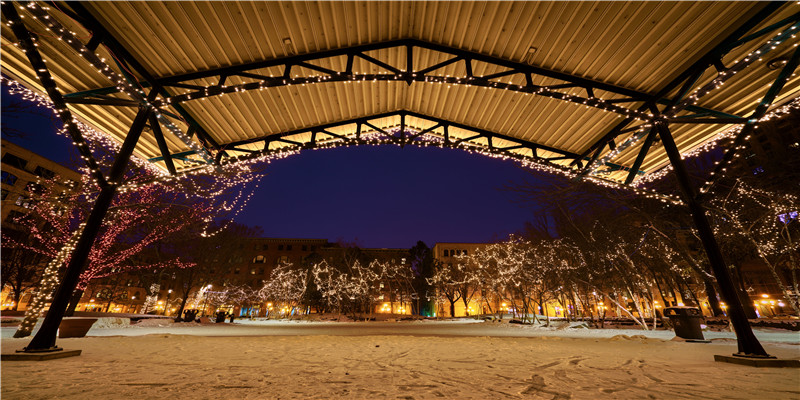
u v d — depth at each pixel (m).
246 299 48.94
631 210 12.16
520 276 22.56
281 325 23.47
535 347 7.39
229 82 7.33
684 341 8.77
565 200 11.70
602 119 8.40
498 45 6.56
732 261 17.89
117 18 5.30
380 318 39.31
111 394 3.05
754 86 6.51
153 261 23.41
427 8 6.10
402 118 9.98
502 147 10.61
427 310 57.81
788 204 9.48
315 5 5.70
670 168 9.97
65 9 4.98
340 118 9.81
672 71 6.43
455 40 6.68
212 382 3.63
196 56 6.32
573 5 5.50
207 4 5.32
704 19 5.37
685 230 12.04
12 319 13.36
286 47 6.48
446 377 4.04
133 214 13.99
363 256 49.38
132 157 9.26
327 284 43.06
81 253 5.29
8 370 3.96
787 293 8.88
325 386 3.50
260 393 3.18
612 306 23.03
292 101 8.45
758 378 3.99
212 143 9.24
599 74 6.84
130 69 6.29
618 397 3.12
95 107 7.30
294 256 65.75
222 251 28.88
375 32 6.59
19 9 4.64
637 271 13.81
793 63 5.29
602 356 5.93
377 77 6.41
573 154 10.04
